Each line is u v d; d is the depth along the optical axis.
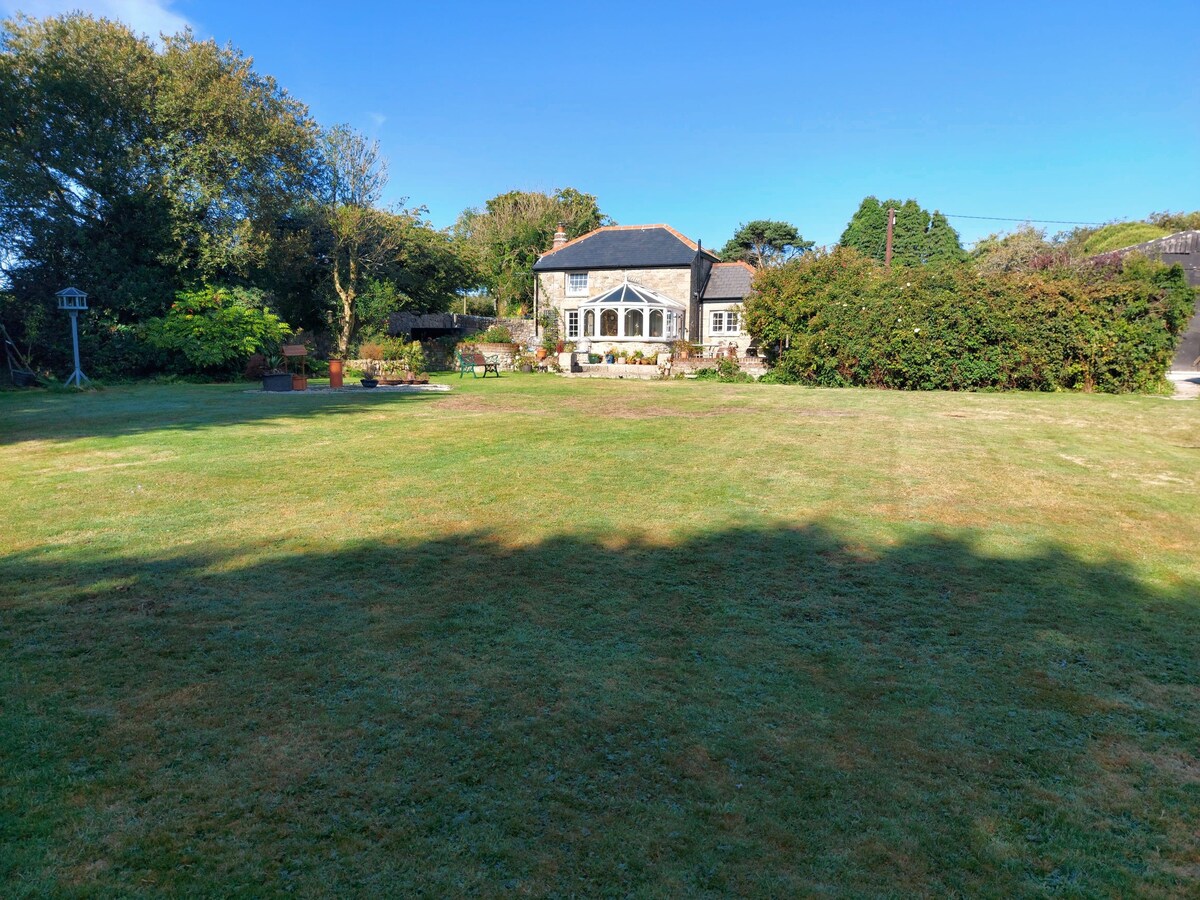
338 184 29.42
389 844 2.22
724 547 5.13
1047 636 3.73
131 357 23.05
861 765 2.64
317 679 3.24
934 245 49.53
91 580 4.45
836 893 2.04
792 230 58.84
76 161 22.48
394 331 33.50
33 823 2.30
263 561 4.82
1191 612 4.05
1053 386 18.19
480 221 53.53
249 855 2.17
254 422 11.80
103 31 23.55
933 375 18.92
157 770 2.58
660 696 3.11
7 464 8.07
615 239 35.41
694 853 2.19
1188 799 2.48
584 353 29.12
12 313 22.27
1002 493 6.75
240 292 25.06
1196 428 11.00
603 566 4.73
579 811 2.38
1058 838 2.28
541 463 8.16
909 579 4.52
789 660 3.45
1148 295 17.44
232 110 24.56
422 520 5.81
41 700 3.04
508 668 3.35
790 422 11.75
